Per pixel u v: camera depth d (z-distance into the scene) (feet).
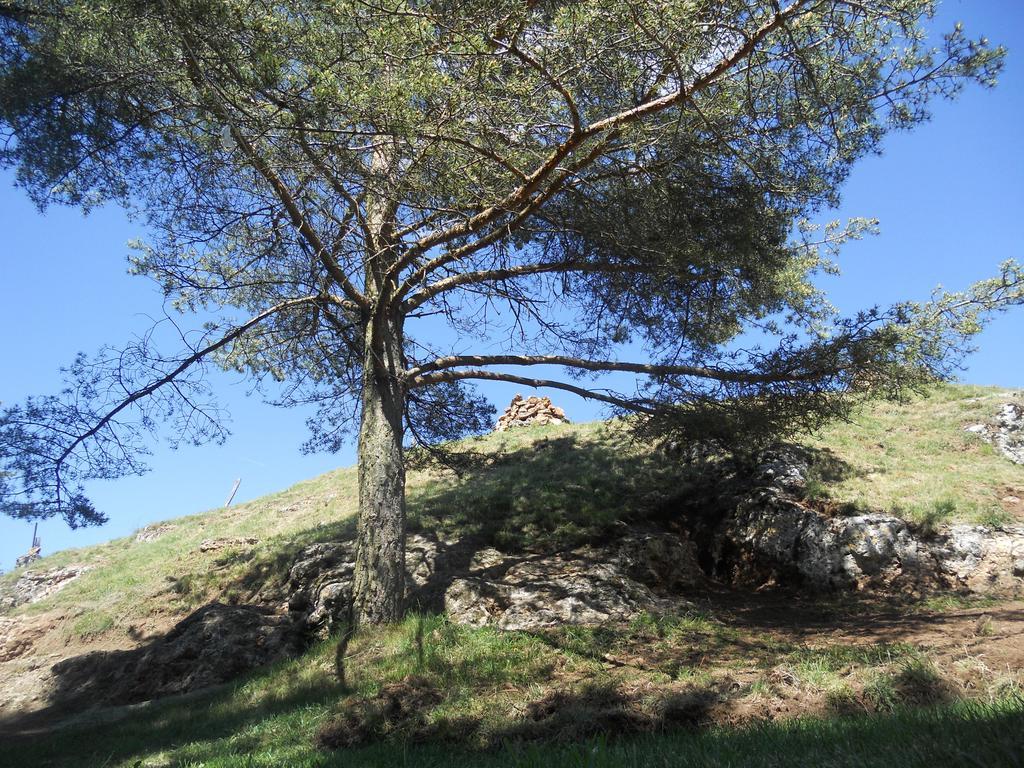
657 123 30.91
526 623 34.60
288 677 33.17
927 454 56.39
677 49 25.62
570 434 75.00
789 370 35.86
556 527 48.32
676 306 39.50
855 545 43.27
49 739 32.40
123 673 43.93
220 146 30.40
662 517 51.88
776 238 35.86
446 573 42.14
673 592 43.32
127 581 63.87
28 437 35.19
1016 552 41.52
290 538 62.39
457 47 25.48
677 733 18.84
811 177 33.53
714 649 30.35
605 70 28.19
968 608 36.35
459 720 22.39
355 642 34.17
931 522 44.70
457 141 27.58
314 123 27.30
